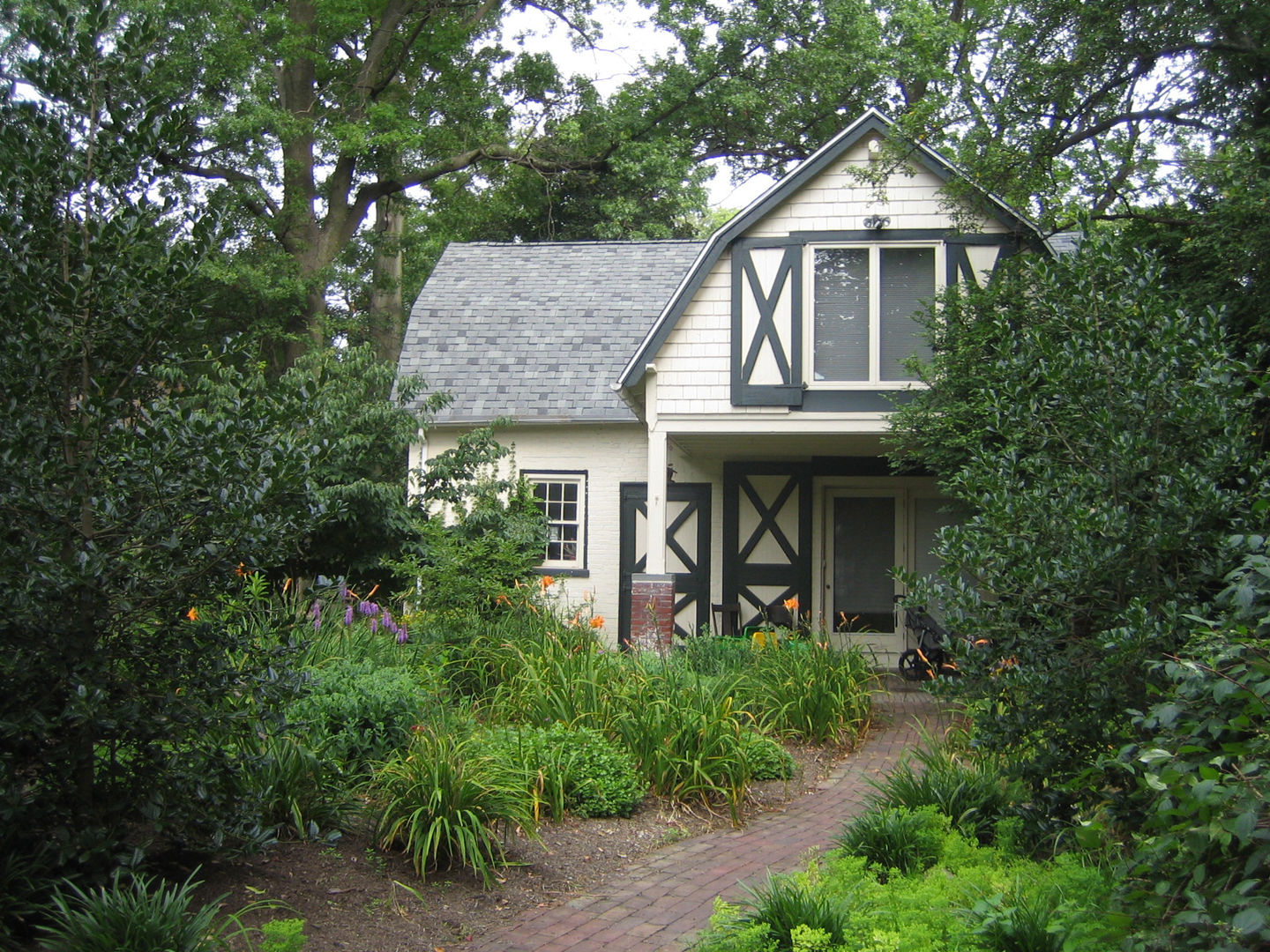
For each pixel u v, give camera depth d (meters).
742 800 8.16
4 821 4.76
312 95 23.19
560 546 17.66
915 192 14.17
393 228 27.22
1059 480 6.24
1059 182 12.73
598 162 25.62
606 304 19.16
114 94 5.53
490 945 5.28
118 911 4.41
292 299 21.92
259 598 7.95
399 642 10.09
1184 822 3.36
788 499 17.12
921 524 16.97
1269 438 8.21
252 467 5.10
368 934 5.19
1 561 4.69
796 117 25.83
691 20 24.47
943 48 13.33
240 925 4.72
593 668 9.15
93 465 4.98
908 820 6.06
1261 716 3.46
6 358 4.90
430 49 23.23
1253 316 10.80
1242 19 11.11
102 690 4.81
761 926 4.57
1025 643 6.12
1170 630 5.32
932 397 12.26
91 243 5.12
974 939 4.41
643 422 17.27
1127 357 6.10
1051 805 6.05
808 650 11.48
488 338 18.67
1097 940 3.99
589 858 6.73
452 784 6.23
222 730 5.29
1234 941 3.02
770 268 14.43
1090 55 11.83
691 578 17.23
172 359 5.41
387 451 13.58
